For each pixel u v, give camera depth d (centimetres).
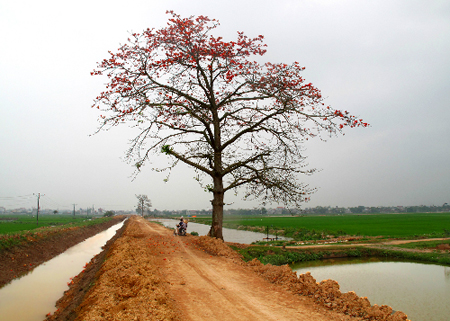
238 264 1053
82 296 917
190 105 1620
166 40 1465
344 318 549
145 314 500
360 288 1114
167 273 889
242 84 1570
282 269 866
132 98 1425
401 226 4712
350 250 2028
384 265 1675
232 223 7081
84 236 3506
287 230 4159
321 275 1377
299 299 666
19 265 1608
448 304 900
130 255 1039
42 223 5403
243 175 1585
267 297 680
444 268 1561
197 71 1545
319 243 2575
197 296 675
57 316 832
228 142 1642
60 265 1756
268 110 1540
